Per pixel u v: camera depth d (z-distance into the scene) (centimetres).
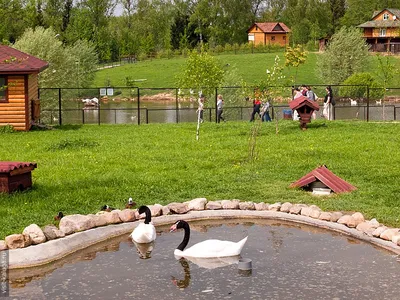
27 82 2820
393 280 929
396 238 1085
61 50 4400
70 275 973
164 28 11481
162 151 2119
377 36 9294
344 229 1175
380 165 1791
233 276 954
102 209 1289
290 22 11694
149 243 1128
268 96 2942
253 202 1360
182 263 1020
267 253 1063
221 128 2745
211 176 1666
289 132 2567
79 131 2784
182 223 1073
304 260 1024
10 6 6481
